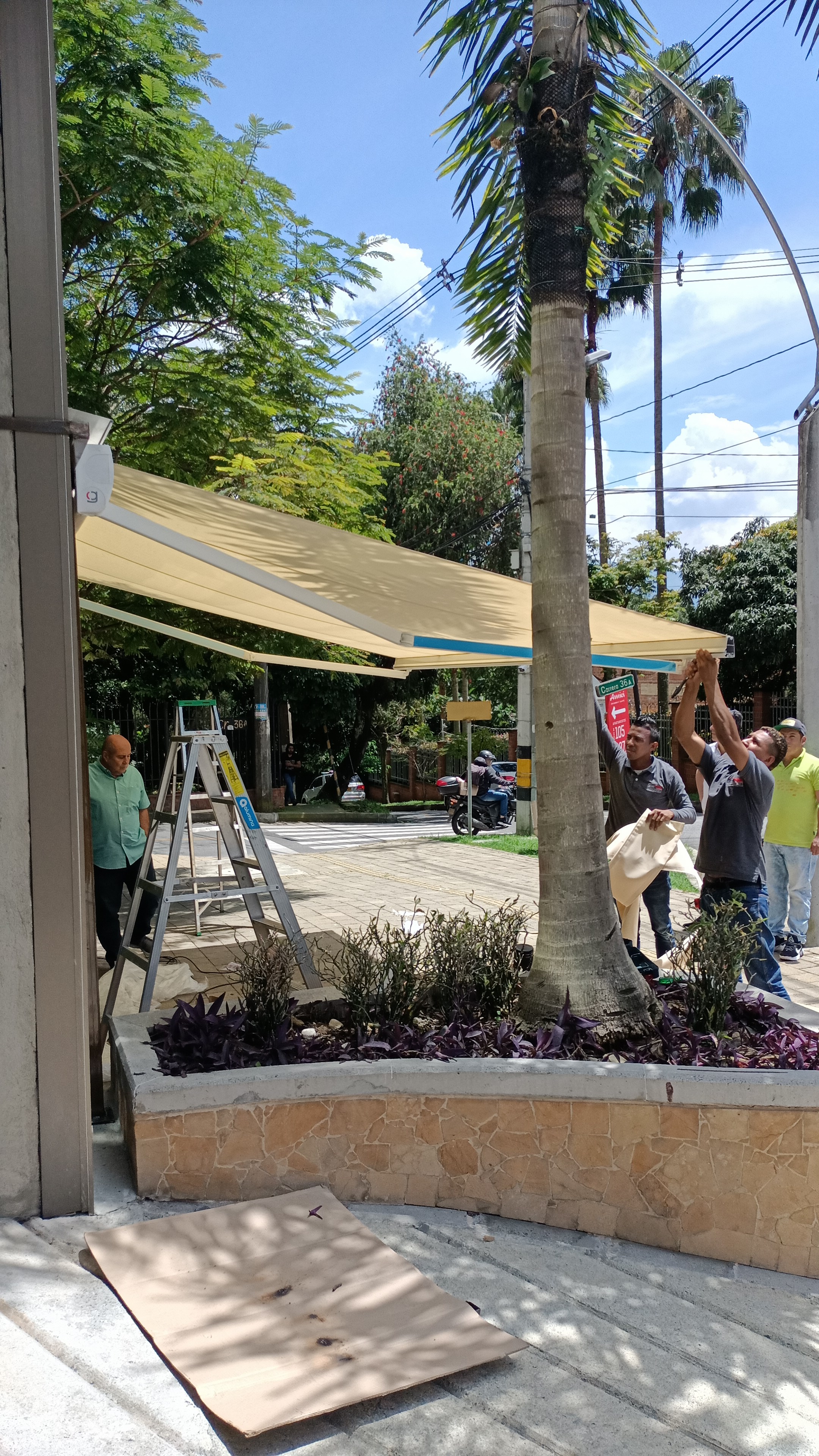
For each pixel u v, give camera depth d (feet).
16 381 10.92
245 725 82.64
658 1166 12.41
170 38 29.94
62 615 11.17
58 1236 10.96
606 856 14.75
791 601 85.25
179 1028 13.25
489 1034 13.85
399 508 87.71
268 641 37.45
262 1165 12.14
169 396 33.30
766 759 19.22
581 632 14.51
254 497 30.78
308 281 34.22
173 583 19.58
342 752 95.91
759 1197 12.40
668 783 20.84
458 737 84.33
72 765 11.24
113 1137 13.82
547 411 14.39
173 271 30.12
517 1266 11.50
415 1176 12.55
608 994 14.17
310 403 36.50
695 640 19.06
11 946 11.14
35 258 10.92
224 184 30.35
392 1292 10.16
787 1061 13.28
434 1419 8.72
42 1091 11.29
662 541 80.53
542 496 14.44
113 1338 9.14
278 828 66.03
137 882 17.90
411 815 78.79
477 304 20.16
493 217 18.66
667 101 71.31
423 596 16.06
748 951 15.26
